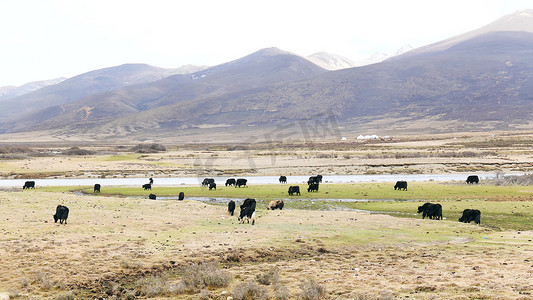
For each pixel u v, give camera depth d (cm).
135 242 2620
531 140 16950
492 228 3381
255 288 1678
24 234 2708
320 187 6278
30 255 2273
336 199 5212
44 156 13812
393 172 8944
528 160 10394
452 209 4234
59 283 1897
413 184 6519
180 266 2205
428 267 2070
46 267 2097
